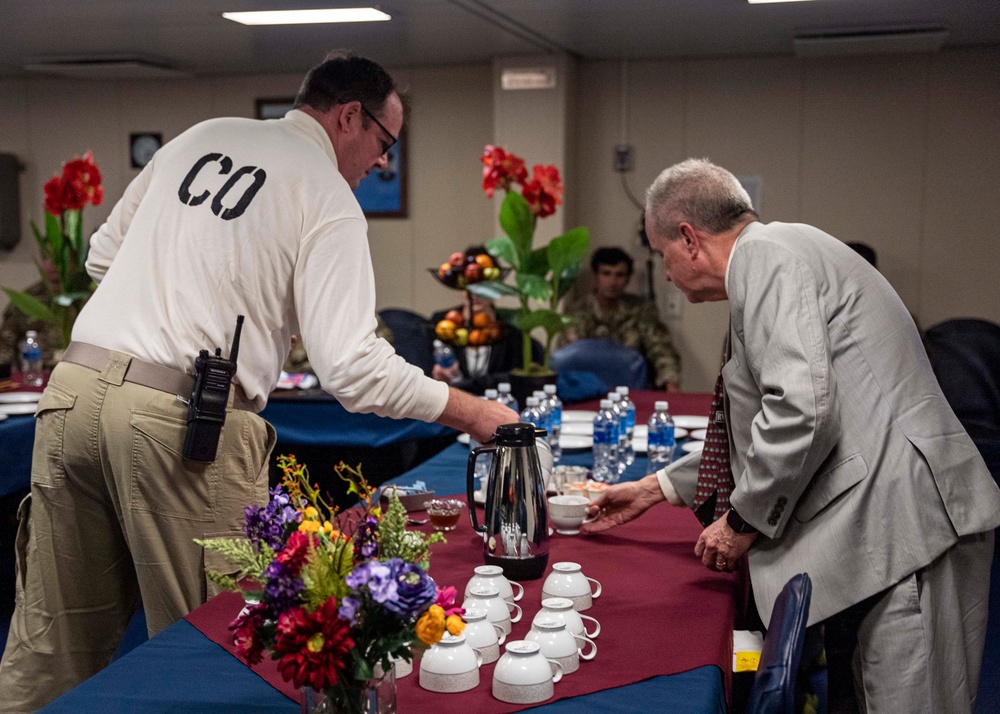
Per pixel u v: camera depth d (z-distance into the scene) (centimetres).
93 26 434
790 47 489
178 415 173
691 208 171
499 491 163
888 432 161
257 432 182
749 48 493
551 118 513
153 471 172
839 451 160
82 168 371
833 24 429
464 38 464
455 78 554
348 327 171
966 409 375
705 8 394
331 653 94
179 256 176
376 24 427
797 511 165
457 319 327
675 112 529
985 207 493
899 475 159
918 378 166
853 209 511
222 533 178
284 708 117
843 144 508
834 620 175
